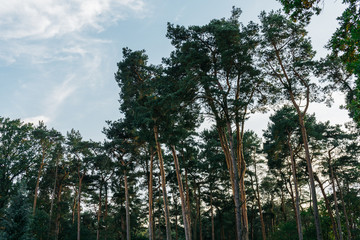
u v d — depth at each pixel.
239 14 22.36
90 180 47.75
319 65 21.55
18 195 22.19
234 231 52.34
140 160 37.28
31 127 44.28
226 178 42.03
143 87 28.17
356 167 34.44
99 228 45.34
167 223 25.55
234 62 20.80
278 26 22.27
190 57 20.69
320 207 39.06
